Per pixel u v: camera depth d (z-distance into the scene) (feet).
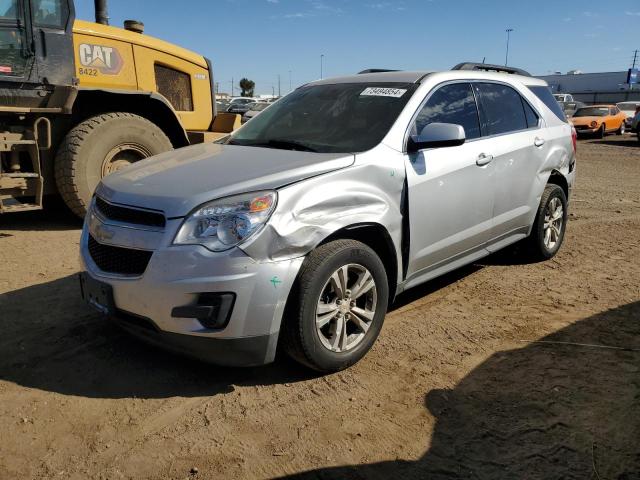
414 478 8.70
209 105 29.78
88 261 11.56
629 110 117.19
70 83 22.40
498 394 11.00
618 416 10.27
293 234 10.40
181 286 9.95
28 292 15.58
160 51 26.89
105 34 24.67
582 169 49.06
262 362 10.57
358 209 11.62
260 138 14.46
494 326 14.16
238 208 10.19
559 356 12.55
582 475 8.77
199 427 9.87
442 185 13.71
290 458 9.12
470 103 15.64
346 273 11.32
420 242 13.35
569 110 106.63
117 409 10.34
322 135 13.57
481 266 19.20
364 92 14.66
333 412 10.37
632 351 12.81
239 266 9.95
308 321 10.71
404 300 15.93
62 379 11.27
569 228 25.18
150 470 8.79
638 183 40.34
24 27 20.99
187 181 11.07
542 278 17.89
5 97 21.20
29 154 21.80
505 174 16.11
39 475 8.63
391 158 12.57
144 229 10.53
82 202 22.76
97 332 13.25
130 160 24.26
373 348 12.85
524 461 9.08
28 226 23.56
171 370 11.71
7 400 10.50
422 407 10.55
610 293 16.60
